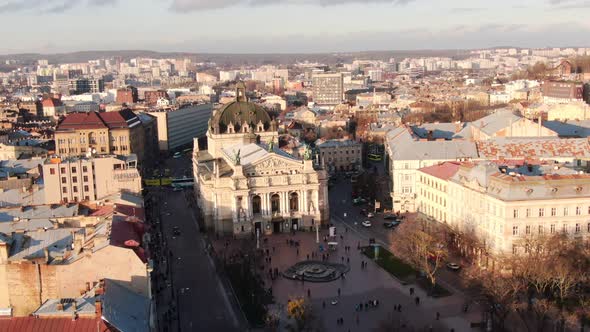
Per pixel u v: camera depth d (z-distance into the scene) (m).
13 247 173.12
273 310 199.88
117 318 135.25
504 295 178.88
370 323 189.88
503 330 175.12
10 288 155.12
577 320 177.00
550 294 191.00
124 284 157.12
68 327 128.25
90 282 154.62
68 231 185.25
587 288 193.62
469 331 180.75
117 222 183.75
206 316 198.88
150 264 160.38
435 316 192.88
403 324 184.50
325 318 194.75
